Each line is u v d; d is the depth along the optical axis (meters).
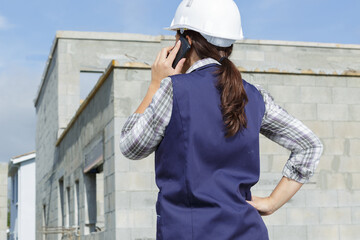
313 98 10.52
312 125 10.47
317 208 10.25
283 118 2.22
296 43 18.52
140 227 9.66
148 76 10.05
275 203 2.21
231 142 2.04
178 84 2.04
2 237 19.00
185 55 2.24
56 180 18.81
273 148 10.27
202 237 1.94
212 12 2.18
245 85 2.19
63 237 15.80
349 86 10.66
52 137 20.16
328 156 10.41
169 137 2.02
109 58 19.53
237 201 2.02
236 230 1.96
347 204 10.36
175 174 2.01
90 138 12.45
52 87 20.72
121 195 9.70
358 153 10.54
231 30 2.19
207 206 1.97
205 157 2.01
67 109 19.09
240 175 2.06
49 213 20.48
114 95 9.92
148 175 9.82
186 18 2.20
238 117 2.04
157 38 19.73
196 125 2.01
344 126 10.55
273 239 10.06
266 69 10.36
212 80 2.09
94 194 13.35
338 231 10.27
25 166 32.12
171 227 1.97
